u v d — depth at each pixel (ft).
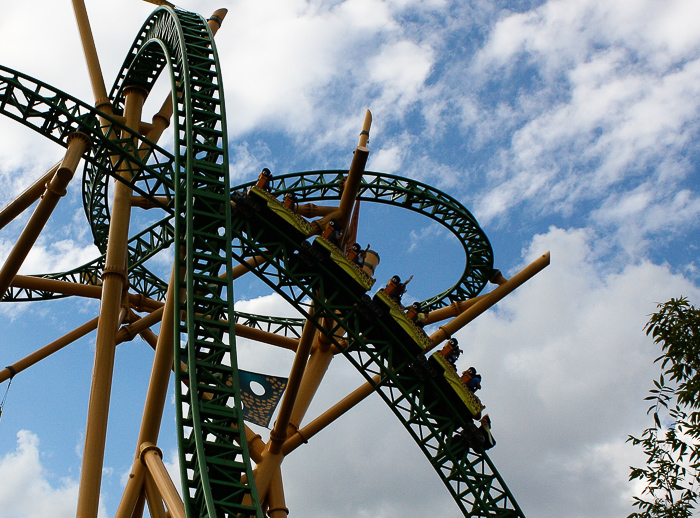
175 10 101.60
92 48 102.06
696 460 41.29
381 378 84.43
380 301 81.61
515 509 82.74
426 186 119.03
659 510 42.14
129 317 99.19
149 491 65.92
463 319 98.78
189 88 81.51
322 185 115.14
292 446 84.94
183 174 75.66
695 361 43.75
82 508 63.87
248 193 79.25
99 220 118.83
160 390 69.62
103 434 68.08
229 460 55.57
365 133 83.51
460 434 84.23
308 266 81.56
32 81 79.25
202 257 68.64
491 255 118.21
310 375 91.91
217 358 62.75
